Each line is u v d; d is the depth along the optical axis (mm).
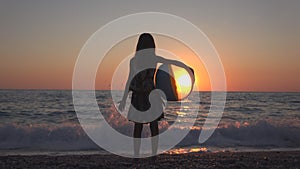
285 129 8500
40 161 5062
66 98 32125
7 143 7180
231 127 8664
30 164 4848
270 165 4863
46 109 19625
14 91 55469
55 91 57188
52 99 30469
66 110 18797
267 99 35344
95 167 4660
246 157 5484
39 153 6316
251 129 8508
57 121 13414
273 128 8578
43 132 7633
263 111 20547
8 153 6297
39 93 47562
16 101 27438
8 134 7516
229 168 4656
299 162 5105
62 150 6641
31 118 15227
